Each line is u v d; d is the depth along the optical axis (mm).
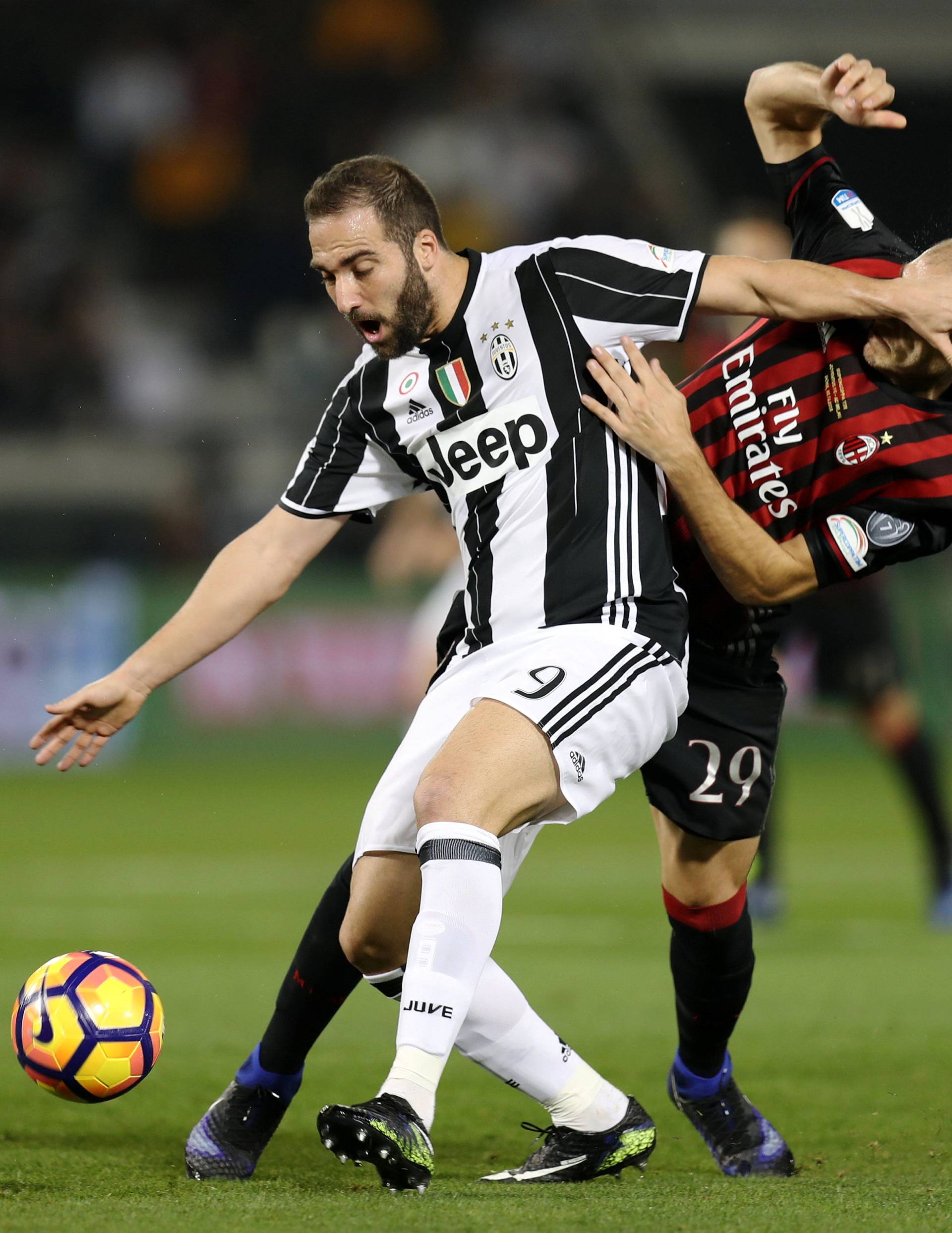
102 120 77438
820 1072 15609
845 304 11164
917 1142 12688
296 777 52375
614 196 76938
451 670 11422
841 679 26266
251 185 77000
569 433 11305
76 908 28156
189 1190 10359
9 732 53781
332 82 78812
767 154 12828
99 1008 10633
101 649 53625
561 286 11352
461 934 9938
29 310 72812
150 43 78625
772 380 11875
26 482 69438
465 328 11273
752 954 12219
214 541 67938
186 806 45375
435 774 10289
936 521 11531
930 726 53875
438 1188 10258
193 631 12117
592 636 10914
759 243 20672
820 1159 12281
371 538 61781
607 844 39281
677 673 11188
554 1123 11320
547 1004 19656
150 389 72188
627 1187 10695
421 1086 9680
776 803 26391
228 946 24188
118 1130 13070
